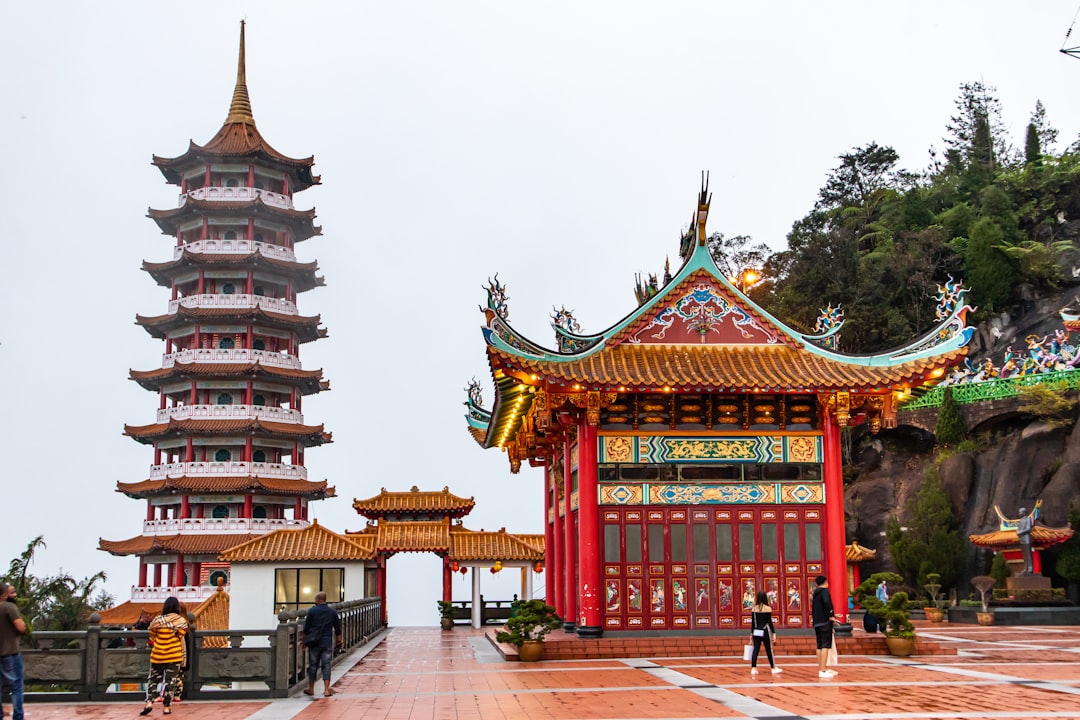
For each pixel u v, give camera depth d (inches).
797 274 4101.9
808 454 1461.6
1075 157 4377.5
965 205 4237.2
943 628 2178.9
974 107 5664.4
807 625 1418.6
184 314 4128.9
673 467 1448.1
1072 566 2442.2
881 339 3791.8
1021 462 2770.7
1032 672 1153.4
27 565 3046.3
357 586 2468.0
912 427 3132.4
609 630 1406.3
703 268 1514.5
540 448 1860.2
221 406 4082.2
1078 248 3996.1
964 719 798.5
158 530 4005.9
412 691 1061.1
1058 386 2787.9
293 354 4367.6
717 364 1439.5
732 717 818.2
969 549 2760.8
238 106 4594.0
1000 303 3710.6
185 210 4261.8
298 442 4264.3
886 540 3004.4
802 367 1444.4
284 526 4074.8
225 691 1024.2
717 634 1408.7
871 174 5157.5
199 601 3737.7
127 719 884.6
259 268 4266.7
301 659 1112.8
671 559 1425.9
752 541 1437.0
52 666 1026.7
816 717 812.0
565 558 1667.1
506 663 1334.9
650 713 844.6
